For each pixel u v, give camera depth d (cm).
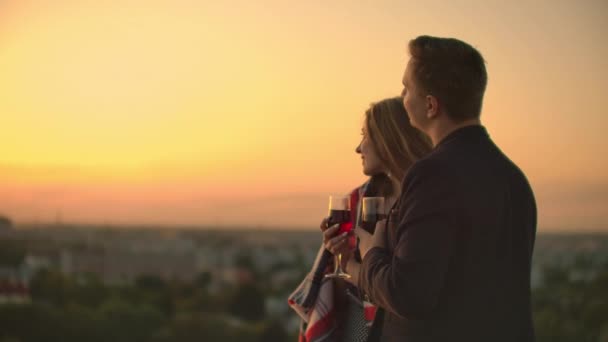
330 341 202
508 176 134
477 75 136
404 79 146
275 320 4850
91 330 2884
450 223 125
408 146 191
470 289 128
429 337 131
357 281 158
